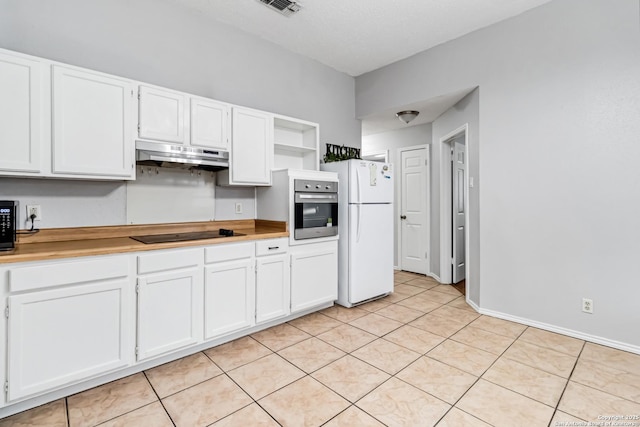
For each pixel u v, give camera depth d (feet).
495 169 10.06
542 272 9.16
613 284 7.99
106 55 7.86
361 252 11.18
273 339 8.52
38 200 7.02
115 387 6.25
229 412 5.53
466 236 11.48
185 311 7.29
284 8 9.29
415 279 15.08
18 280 5.28
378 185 11.75
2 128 5.81
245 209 10.73
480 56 10.34
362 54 12.27
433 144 15.14
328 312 10.64
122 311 6.38
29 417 5.36
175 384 6.37
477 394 6.05
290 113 11.98
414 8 9.25
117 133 7.06
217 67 9.90
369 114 14.01
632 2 7.60
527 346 8.07
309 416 5.43
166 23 8.85
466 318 10.07
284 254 9.37
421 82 12.04
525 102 9.36
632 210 7.72
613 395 6.00
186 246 7.27
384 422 5.28
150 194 8.67
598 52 8.09
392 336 8.71
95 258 6.05
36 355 5.47
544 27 8.96
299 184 9.77
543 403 5.77
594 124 8.20
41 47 7.01
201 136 8.42
